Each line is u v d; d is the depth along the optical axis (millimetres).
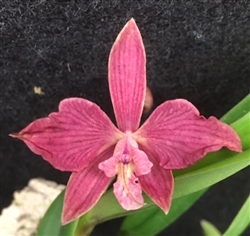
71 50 116
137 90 96
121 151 98
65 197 98
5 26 108
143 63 93
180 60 122
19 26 108
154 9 106
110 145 102
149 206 110
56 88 128
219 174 102
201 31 113
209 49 118
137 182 98
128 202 97
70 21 107
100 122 98
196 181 103
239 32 113
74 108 95
